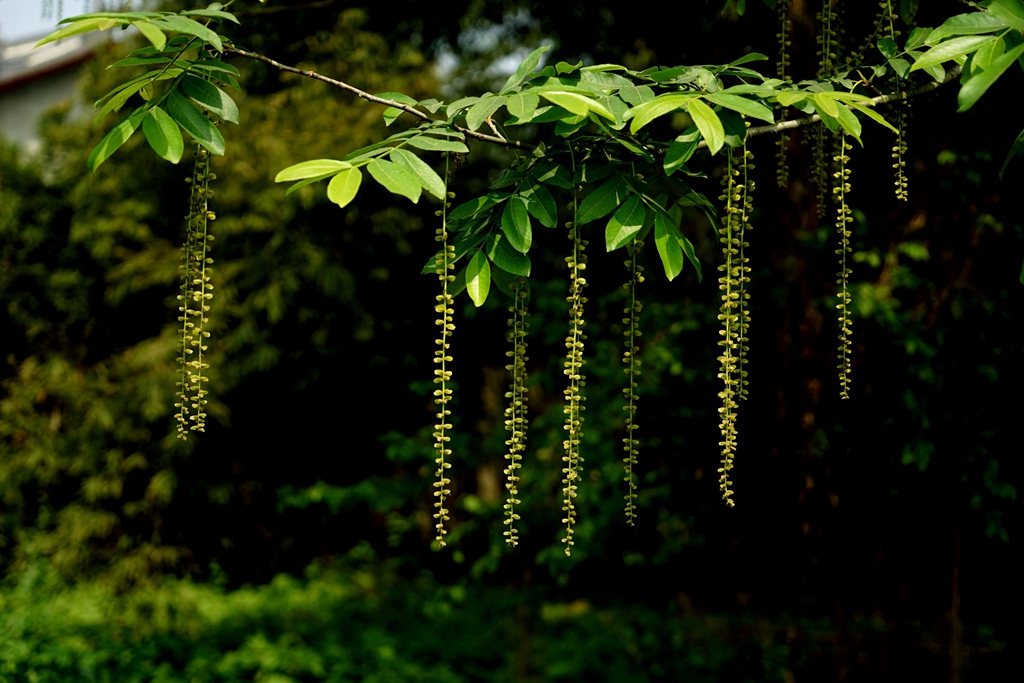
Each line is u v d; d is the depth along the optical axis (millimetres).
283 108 7617
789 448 4348
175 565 7602
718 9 4086
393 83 7238
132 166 7785
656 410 4992
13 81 12734
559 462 5277
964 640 4293
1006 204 3805
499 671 6480
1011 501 3943
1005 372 3865
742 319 1896
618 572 7273
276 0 5930
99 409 7348
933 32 1821
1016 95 3531
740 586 5066
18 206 7867
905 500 4195
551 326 5250
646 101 1765
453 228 1902
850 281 4254
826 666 5117
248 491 8219
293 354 7895
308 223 7609
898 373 4031
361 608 8086
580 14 5461
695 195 2105
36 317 7922
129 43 7840
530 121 1675
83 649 6723
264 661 6605
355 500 6730
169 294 8016
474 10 6023
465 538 5914
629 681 6117
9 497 7352
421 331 8148
